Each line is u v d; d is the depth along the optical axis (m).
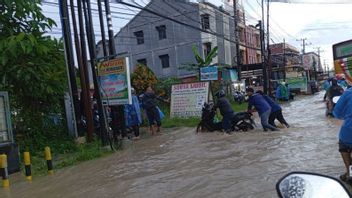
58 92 14.18
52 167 10.58
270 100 15.12
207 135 14.67
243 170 8.63
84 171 10.30
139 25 46.88
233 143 12.35
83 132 14.57
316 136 12.32
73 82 14.42
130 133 16.55
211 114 15.57
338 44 10.45
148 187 8.08
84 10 13.92
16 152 10.98
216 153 10.89
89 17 13.80
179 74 44.84
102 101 13.58
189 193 7.36
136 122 15.84
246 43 51.78
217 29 45.00
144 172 9.48
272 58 55.84
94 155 12.16
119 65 13.36
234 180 7.89
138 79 23.89
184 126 18.16
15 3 12.08
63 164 11.28
